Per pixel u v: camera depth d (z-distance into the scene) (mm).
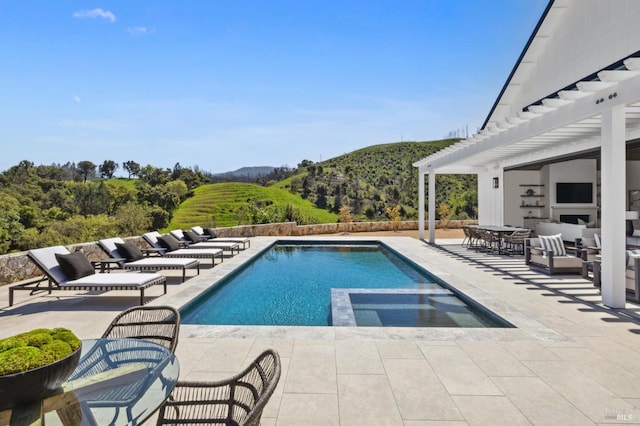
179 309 5488
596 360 3484
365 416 2562
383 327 4445
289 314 5926
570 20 9703
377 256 12344
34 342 1625
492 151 11156
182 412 2406
